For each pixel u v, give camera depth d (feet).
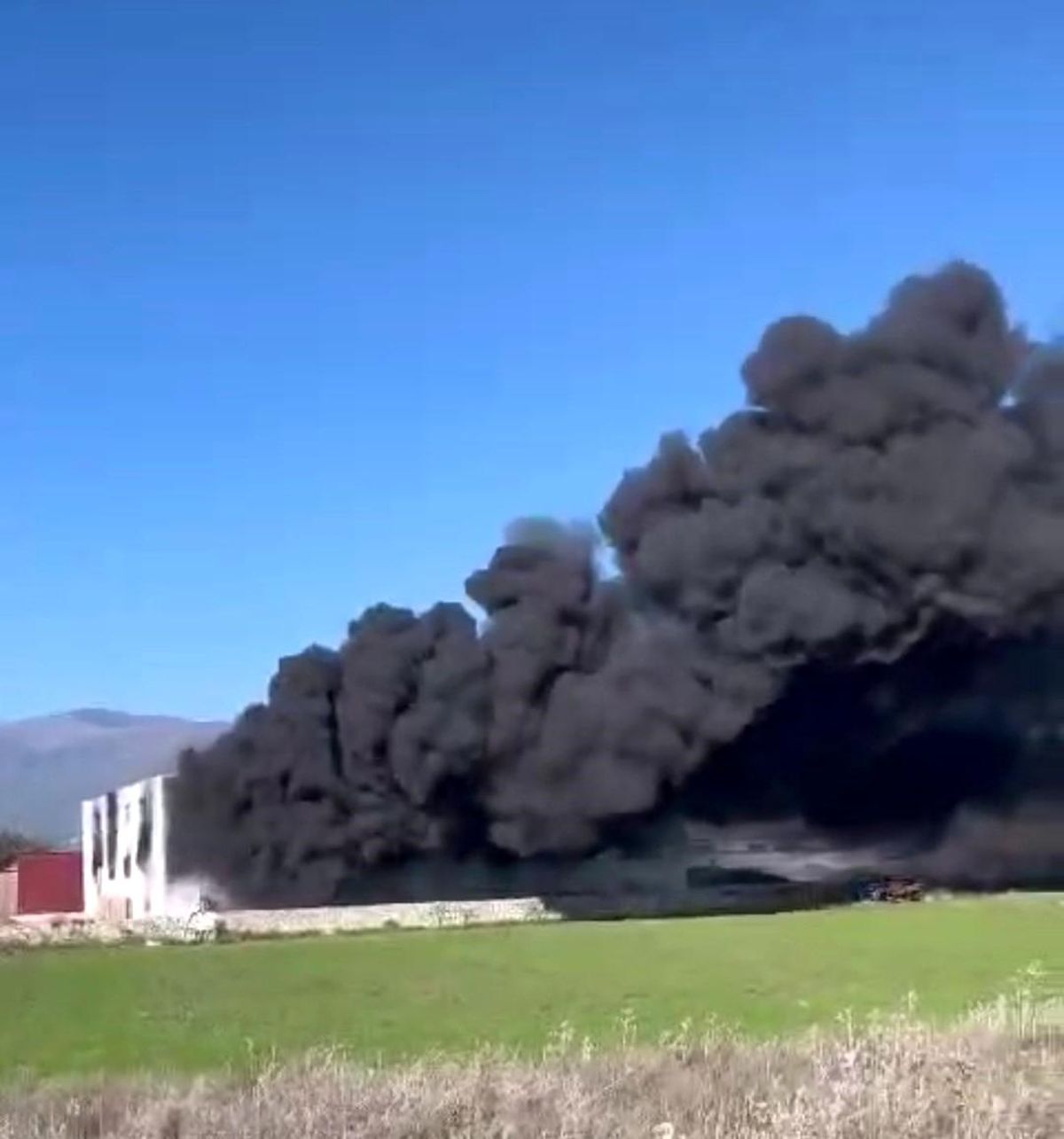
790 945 157.38
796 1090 51.78
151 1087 65.46
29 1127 55.21
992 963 138.62
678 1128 48.91
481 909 210.18
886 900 222.28
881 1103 48.78
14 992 134.82
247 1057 88.33
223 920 196.34
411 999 124.67
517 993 126.72
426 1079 57.57
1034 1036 69.72
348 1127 50.37
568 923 198.08
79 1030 110.32
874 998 114.42
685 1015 106.73
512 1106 52.34
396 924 202.08
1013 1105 50.39
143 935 187.93
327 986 135.03
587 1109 51.39
